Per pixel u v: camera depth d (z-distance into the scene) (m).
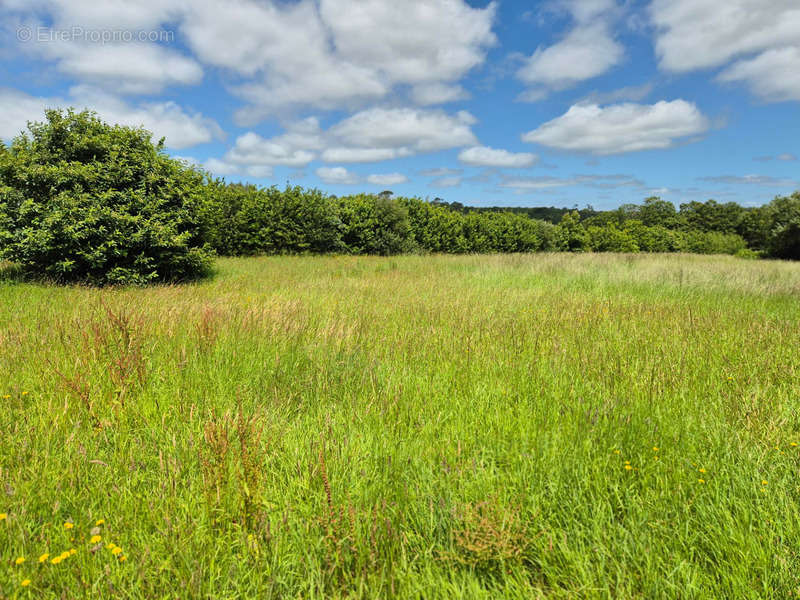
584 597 1.63
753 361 4.28
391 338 5.06
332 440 2.61
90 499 2.08
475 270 14.49
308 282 10.66
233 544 1.85
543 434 2.74
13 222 9.71
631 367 4.11
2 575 1.59
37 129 10.32
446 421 3.06
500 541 1.74
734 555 1.79
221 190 20.08
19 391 3.14
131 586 1.60
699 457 2.50
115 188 10.54
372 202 24.92
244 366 3.89
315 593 1.68
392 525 1.95
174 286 9.92
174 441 2.48
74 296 7.64
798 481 2.24
